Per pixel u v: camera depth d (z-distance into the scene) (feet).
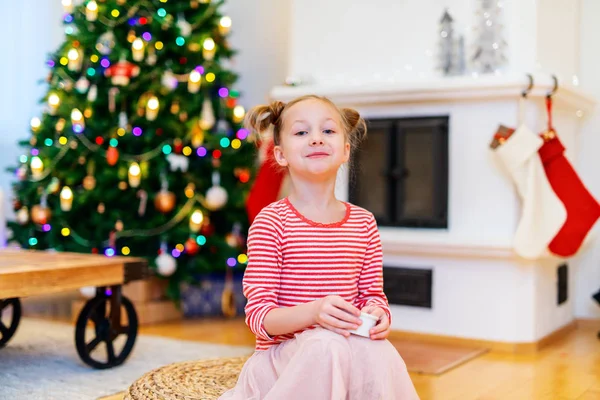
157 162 10.62
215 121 11.64
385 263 9.98
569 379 7.46
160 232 10.59
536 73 9.09
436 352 8.79
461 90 9.10
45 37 15.48
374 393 4.24
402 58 10.05
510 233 9.05
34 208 10.91
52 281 6.68
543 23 9.37
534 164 8.77
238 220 11.26
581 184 8.85
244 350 8.61
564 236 8.80
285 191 12.09
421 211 9.80
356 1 10.38
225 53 11.88
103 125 10.69
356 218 4.95
